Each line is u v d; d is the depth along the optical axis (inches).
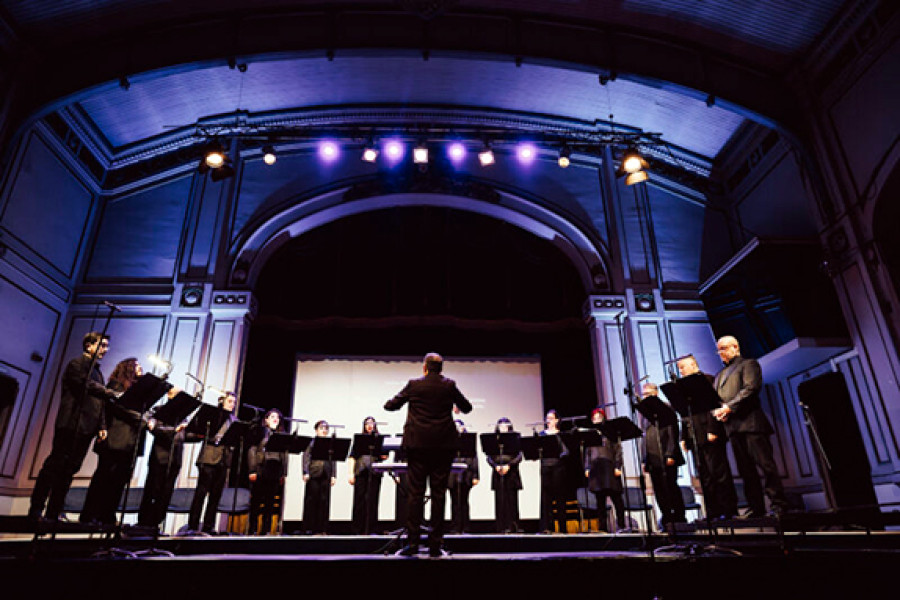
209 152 314.2
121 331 341.7
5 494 292.4
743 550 164.2
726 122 365.1
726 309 333.7
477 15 335.9
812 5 280.2
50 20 300.5
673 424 188.7
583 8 330.0
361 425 355.6
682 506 220.4
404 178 386.9
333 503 344.5
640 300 365.1
